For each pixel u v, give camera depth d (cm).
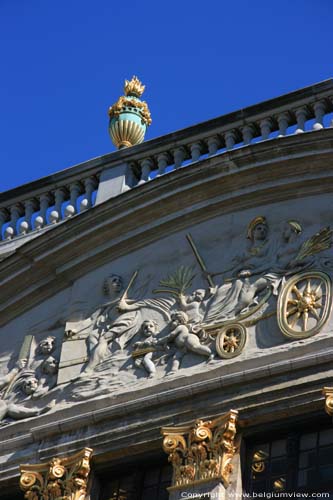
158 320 4762
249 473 4412
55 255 5025
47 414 4716
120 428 4591
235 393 4488
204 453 4422
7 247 5216
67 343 4862
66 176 5256
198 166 4878
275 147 4788
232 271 4744
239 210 4856
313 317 4519
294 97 4975
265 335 4556
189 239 4878
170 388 4572
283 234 4731
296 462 4375
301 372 4431
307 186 4778
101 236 4991
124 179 5150
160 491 4516
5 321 5062
